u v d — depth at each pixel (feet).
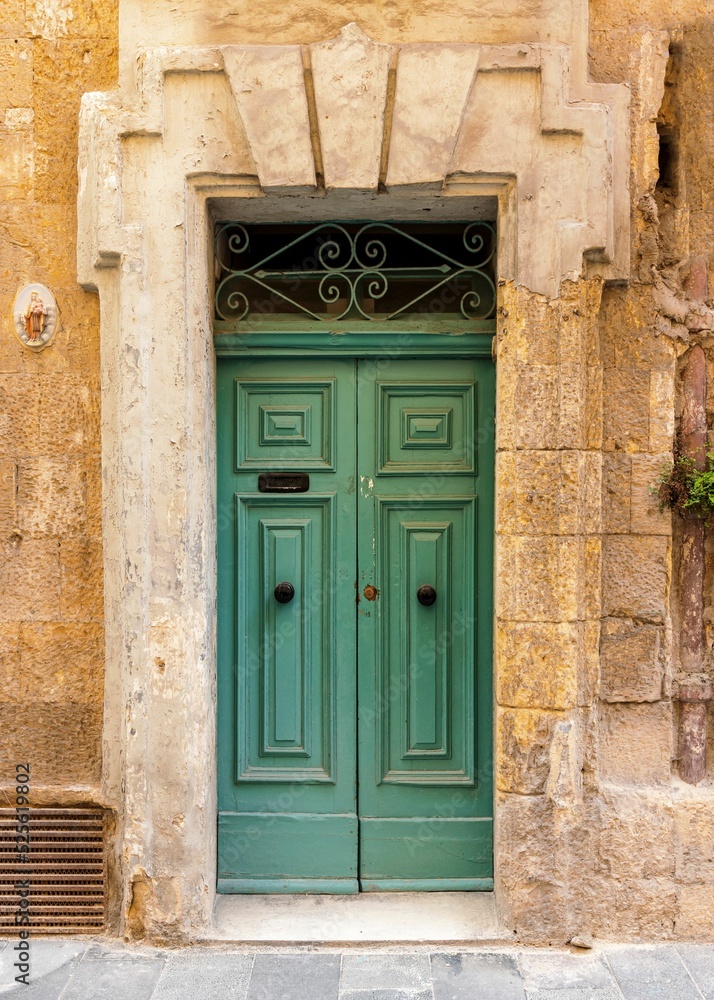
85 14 10.48
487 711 11.21
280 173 10.00
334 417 11.26
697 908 10.30
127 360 10.09
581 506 10.18
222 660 11.32
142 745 10.19
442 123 9.91
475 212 10.83
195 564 10.41
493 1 10.07
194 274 10.33
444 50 9.85
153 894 10.23
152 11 10.18
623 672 10.49
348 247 12.07
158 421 10.19
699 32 10.41
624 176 10.17
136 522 10.13
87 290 10.50
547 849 10.16
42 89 10.53
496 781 10.61
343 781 11.28
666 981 9.46
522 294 10.06
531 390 10.07
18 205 10.59
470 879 11.18
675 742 10.71
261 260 11.42
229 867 11.25
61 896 10.62
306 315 11.23
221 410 11.28
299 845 11.25
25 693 10.67
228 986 9.41
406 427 11.26
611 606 10.48
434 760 11.28
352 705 11.29
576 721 10.18
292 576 11.33
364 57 9.88
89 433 10.64
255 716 11.35
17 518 10.68
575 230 9.95
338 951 10.09
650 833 10.29
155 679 10.21
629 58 10.32
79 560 10.65
